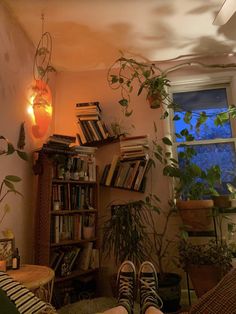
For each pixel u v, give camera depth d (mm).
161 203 2707
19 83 2178
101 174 2863
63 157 2369
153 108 2797
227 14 1995
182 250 2289
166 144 2650
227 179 2750
